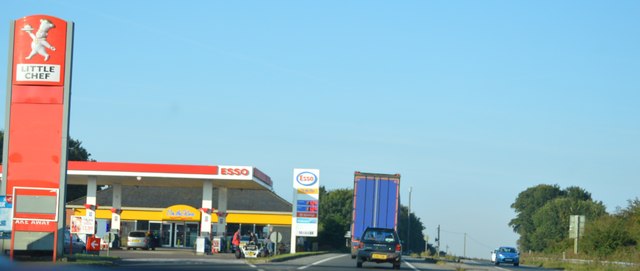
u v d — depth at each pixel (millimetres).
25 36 28594
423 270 32781
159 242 65688
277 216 77750
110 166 52188
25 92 28516
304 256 47875
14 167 28281
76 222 34062
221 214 58500
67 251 37188
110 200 80438
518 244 142875
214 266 29406
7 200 26812
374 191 43469
